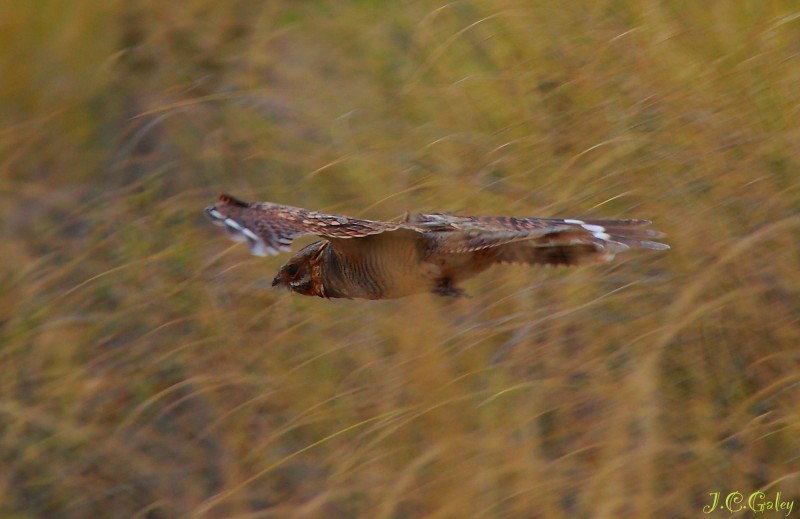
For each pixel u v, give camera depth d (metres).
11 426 22.80
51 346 23.53
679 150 20.66
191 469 21.61
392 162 23.72
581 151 21.34
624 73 21.81
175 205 25.33
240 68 29.23
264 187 25.97
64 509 22.03
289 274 14.63
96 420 22.50
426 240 13.54
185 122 28.39
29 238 26.91
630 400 18.56
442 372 19.81
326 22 29.12
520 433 18.95
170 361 22.45
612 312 20.20
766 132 20.55
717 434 19.11
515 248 13.87
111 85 29.97
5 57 30.20
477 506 18.33
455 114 23.75
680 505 18.58
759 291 19.67
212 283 22.83
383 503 18.80
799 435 18.92
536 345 19.97
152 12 30.50
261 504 20.84
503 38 23.89
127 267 24.03
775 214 20.03
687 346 19.72
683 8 22.28
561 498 18.52
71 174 28.75
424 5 26.73
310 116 27.08
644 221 13.75
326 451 20.67
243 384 21.70
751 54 21.16
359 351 20.91
